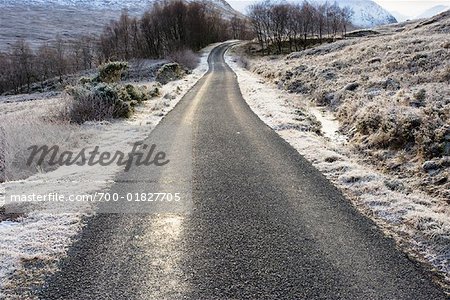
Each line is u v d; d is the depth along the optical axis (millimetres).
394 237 4863
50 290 3840
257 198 6203
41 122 12289
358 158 8836
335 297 3691
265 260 4352
